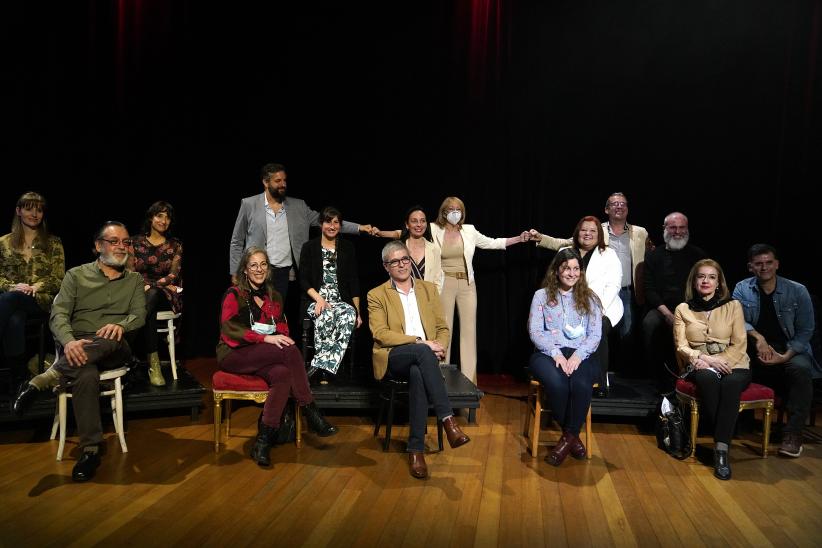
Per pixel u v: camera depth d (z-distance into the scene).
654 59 4.90
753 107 4.81
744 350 3.61
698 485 3.21
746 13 4.77
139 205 5.30
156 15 5.20
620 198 4.61
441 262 4.65
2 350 4.22
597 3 4.93
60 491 2.98
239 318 3.59
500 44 5.02
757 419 4.28
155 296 4.10
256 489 3.05
